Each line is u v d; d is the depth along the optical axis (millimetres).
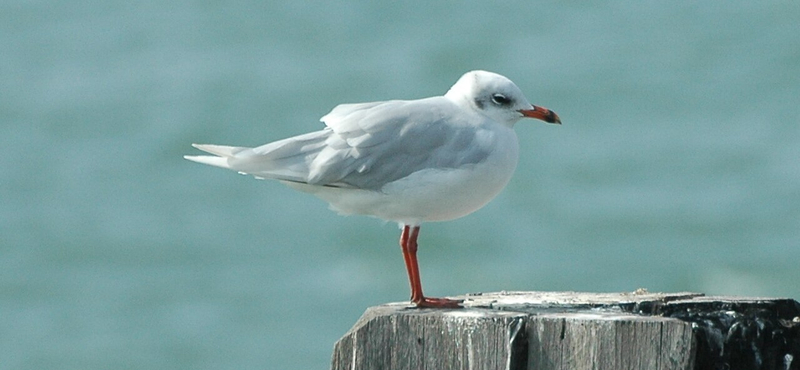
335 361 6621
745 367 6660
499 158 7855
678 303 6719
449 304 7203
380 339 6523
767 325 6645
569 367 6199
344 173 7734
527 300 7238
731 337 6641
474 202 7953
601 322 6145
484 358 6309
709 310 6688
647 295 7164
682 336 6012
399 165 7727
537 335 6270
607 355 6129
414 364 6457
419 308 6918
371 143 7719
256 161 7891
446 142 7785
